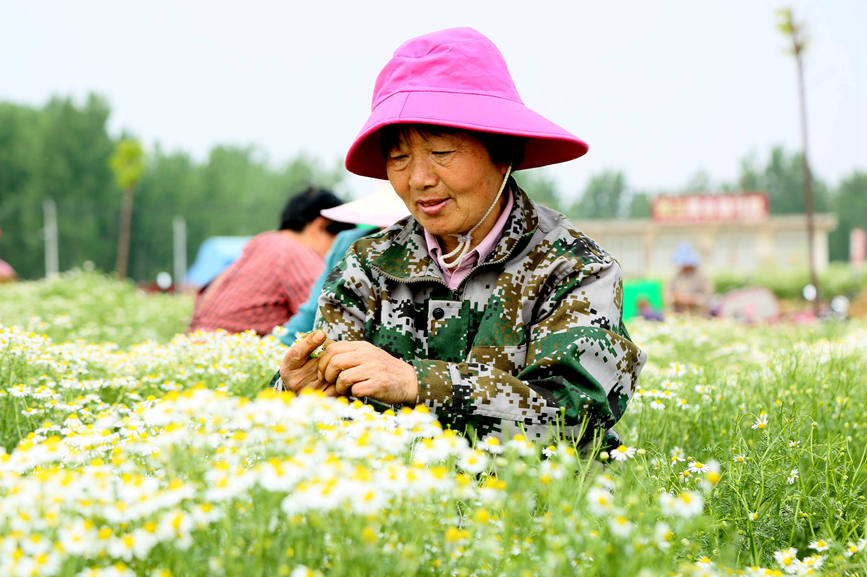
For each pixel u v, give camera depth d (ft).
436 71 9.46
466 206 9.35
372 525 5.86
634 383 9.57
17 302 37.60
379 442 6.79
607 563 6.09
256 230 399.85
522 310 9.55
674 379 14.55
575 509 6.55
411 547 5.76
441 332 9.73
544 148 10.10
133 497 6.00
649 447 11.60
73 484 6.22
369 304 10.11
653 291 70.28
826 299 149.59
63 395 12.56
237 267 20.42
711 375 15.43
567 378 9.04
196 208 386.73
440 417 8.80
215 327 19.89
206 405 6.91
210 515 5.80
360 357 8.73
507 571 6.02
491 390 8.74
